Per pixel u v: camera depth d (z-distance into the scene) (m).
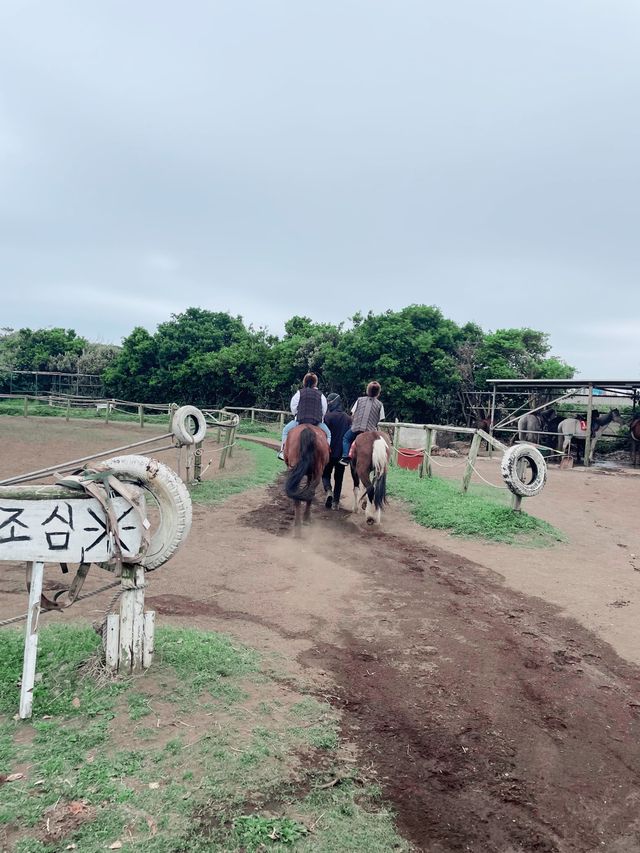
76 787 2.89
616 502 12.59
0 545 3.63
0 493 3.63
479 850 2.86
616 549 8.62
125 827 2.67
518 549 8.12
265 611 5.50
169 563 6.70
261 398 31.03
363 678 4.36
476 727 3.86
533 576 7.06
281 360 29.27
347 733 3.62
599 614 5.99
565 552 8.18
